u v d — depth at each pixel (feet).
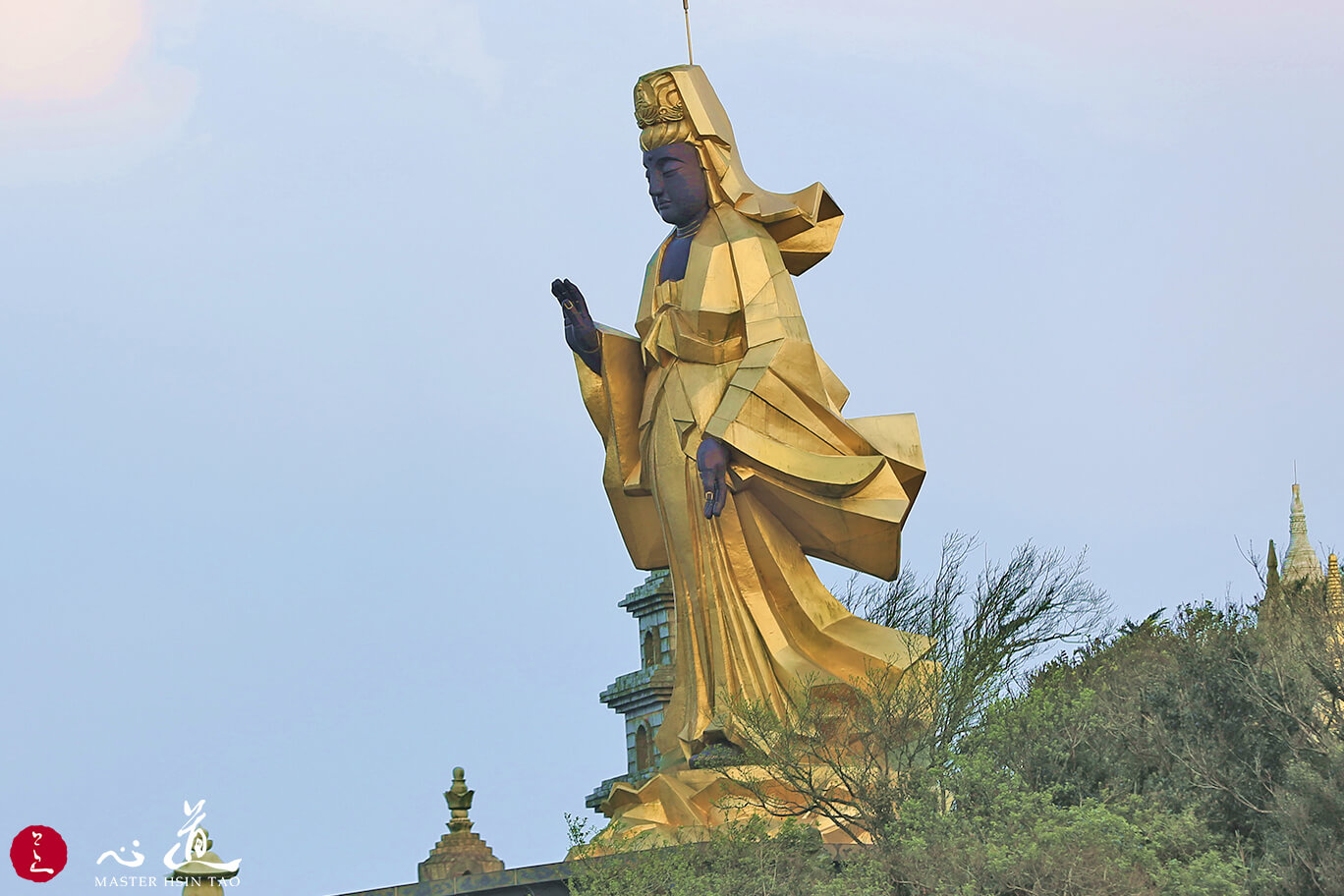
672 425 151.43
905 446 150.61
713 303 150.82
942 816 125.80
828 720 140.26
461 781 153.69
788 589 148.25
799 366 148.66
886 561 148.46
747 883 124.36
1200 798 130.52
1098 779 134.51
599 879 127.65
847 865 125.59
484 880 132.77
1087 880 115.03
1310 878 120.47
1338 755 127.95
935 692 141.59
